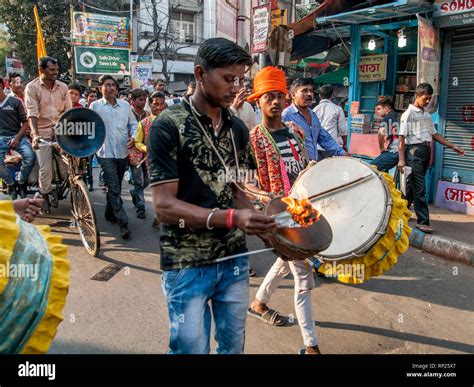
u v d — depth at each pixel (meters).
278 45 8.24
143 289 3.95
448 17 6.09
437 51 6.32
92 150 4.46
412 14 6.41
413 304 3.81
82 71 18.38
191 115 1.83
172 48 28.56
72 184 5.00
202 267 1.88
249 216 1.69
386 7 6.22
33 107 5.44
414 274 4.48
